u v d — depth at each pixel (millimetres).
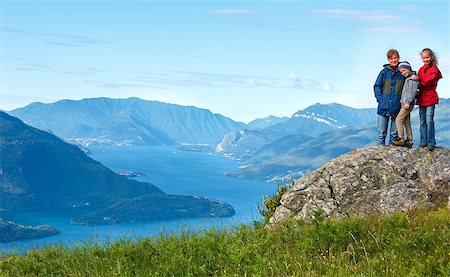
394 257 8586
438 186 14602
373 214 13352
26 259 12016
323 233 10312
